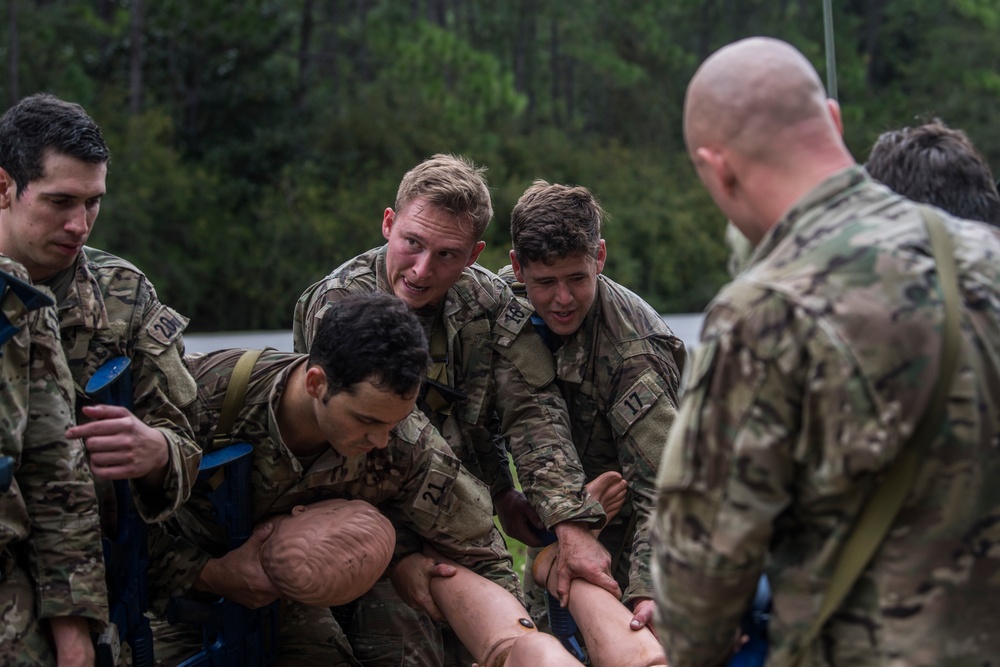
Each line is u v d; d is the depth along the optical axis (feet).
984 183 8.30
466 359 10.72
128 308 8.87
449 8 114.32
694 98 6.43
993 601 5.95
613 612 9.26
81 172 8.21
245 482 9.45
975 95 119.75
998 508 5.91
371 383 8.34
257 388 9.43
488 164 89.92
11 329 7.57
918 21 131.23
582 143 109.91
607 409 10.75
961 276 5.95
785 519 6.25
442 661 10.86
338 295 10.47
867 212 6.06
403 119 90.12
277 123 87.86
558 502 10.03
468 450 10.95
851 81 113.80
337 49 100.27
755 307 5.92
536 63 110.73
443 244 9.96
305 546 9.04
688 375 6.21
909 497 5.86
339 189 86.43
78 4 83.35
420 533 9.89
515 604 9.40
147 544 9.18
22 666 7.82
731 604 6.23
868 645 5.97
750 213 6.41
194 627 10.13
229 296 81.46
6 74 80.02
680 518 6.19
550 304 10.27
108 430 8.05
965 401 5.77
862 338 5.71
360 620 10.61
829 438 5.76
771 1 121.19
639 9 114.21
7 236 8.38
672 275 96.89
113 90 82.58
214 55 86.28
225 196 83.25
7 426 7.69
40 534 7.96
